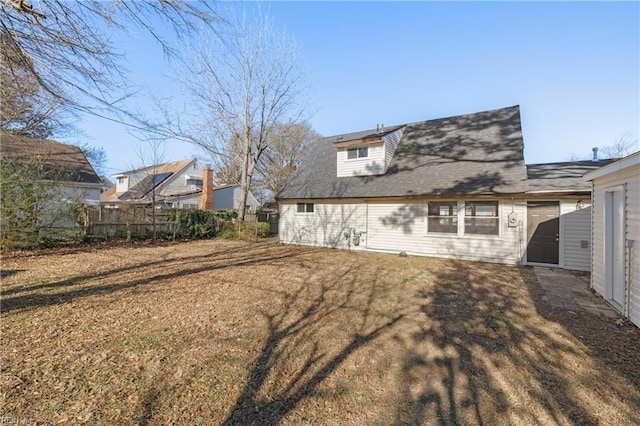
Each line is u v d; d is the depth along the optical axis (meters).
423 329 4.05
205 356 3.24
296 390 2.66
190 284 6.22
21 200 9.60
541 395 2.60
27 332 3.76
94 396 2.52
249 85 16.44
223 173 30.86
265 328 4.03
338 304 5.11
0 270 7.21
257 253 10.88
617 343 3.64
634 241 4.25
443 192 9.79
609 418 2.31
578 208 8.32
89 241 12.16
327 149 15.81
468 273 7.78
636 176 4.22
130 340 3.60
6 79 4.19
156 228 14.32
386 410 2.40
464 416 2.32
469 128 12.27
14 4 3.34
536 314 4.68
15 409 2.33
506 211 9.21
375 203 11.73
